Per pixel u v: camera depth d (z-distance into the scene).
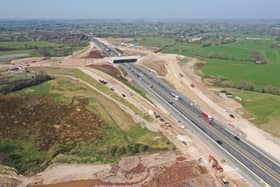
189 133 101.31
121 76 179.38
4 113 114.62
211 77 178.50
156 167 82.62
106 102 128.62
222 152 89.00
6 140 96.00
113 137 97.69
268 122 111.00
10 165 83.75
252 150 90.50
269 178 76.50
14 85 141.25
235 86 160.50
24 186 76.19
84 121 109.25
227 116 118.00
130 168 82.88
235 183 74.19
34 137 98.38
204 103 134.00
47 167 84.38
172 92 147.25
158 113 118.31
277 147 92.69
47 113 115.94
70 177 80.06
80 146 92.88
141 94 143.25
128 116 115.06
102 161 86.38
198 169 80.44
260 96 142.75
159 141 94.81
